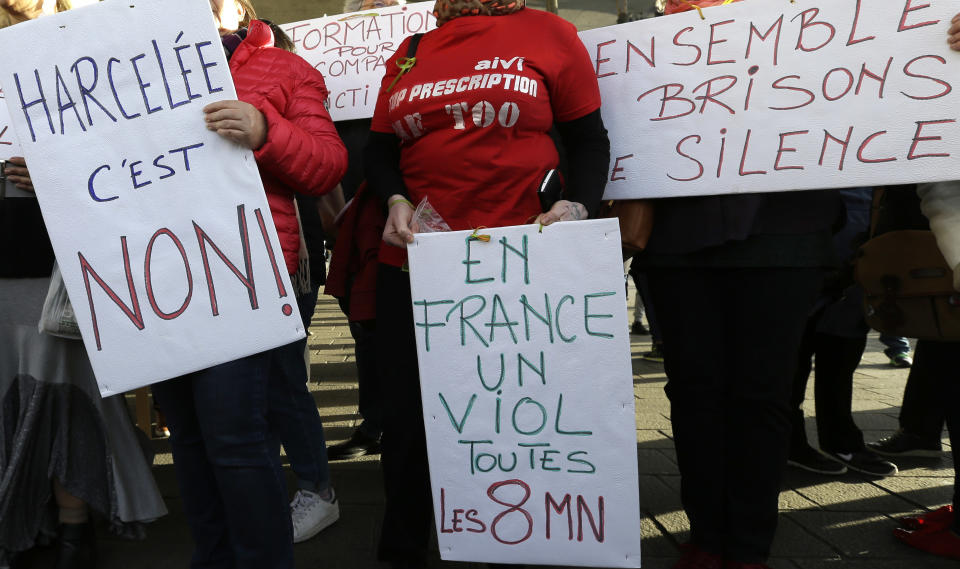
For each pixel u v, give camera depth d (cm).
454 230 196
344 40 305
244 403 180
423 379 193
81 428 223
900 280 240
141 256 176
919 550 237
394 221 193
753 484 205
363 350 327
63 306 202
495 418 190
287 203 192
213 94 172
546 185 186
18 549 217
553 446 187
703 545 212
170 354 177
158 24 171
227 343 176
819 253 203
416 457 208
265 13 1216
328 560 232
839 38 188
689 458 213
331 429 372
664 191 206
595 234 179
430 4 297
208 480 194
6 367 218
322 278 284
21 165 209
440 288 189
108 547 242
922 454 336
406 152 206
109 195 176
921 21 180
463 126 191
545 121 194
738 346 208
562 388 185
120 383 178
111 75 173
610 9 1430
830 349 314
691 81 205
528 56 190
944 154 179
